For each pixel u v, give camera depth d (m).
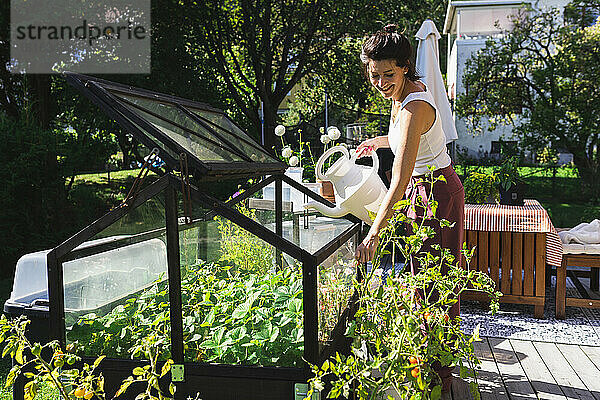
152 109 2.17
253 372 1.86
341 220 2.73
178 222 1.92
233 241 1.97
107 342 1.98
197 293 2.00
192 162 1.83
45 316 2.31
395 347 1.70
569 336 3.87
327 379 1.92
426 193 2.56
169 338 1.94
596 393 2.82
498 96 8.73
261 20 11.77
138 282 1.94
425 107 2.34
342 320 2.25
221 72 12.00
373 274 2.05
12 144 6.35
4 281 5.88
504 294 4.39
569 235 4.34
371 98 16.11
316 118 13.88
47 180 6.48
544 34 8.56
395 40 2.39
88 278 1.97
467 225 4.36
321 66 13.38
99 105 1.88
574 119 8.34
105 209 7.51
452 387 2.87
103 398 1.82
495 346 3.62
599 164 8.29
